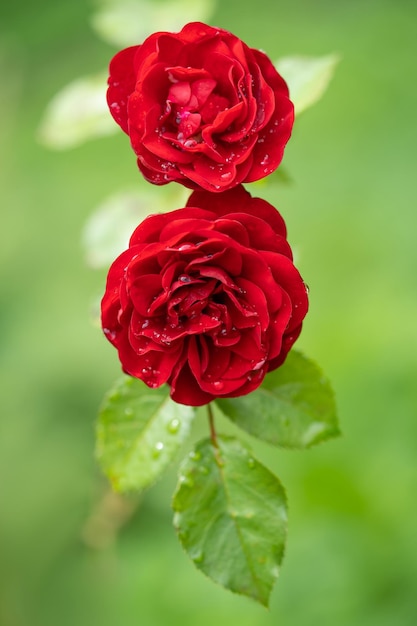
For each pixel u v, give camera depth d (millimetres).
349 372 916
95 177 1092
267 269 465
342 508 860
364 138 1070
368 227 996
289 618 829
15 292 1038
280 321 472
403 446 873
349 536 851
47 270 1050
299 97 539
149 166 475
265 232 470
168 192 583
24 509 930
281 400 519
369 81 1112
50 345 981
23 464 942
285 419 518
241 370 477
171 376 481
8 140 1137
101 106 586
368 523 849
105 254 585
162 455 522
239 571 500
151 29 612
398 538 839
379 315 938
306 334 952
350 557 841
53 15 1269
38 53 1232
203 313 472
